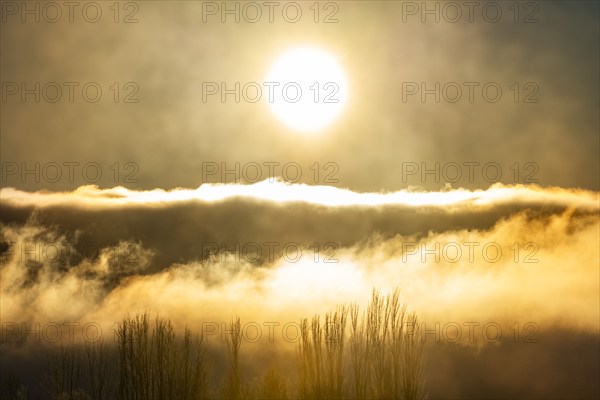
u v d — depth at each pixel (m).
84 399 13.72
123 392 13.66
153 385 13.62
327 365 13.30
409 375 13.41
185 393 13.58
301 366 13.46
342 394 13.20
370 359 13.41
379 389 13.23
